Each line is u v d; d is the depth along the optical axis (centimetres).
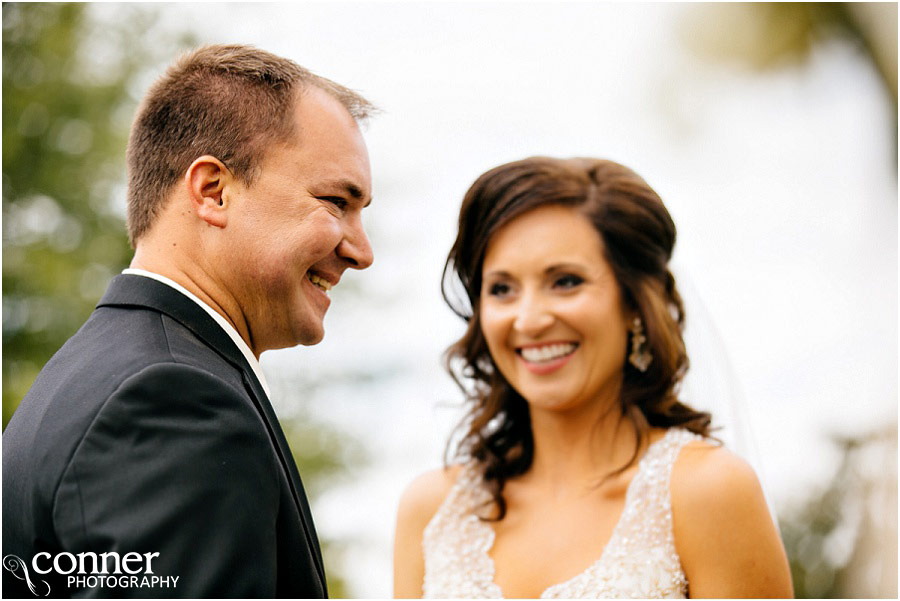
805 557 693
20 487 199
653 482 289
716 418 323
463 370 334
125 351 206
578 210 304
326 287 249
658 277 311
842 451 733
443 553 309
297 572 211
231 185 233
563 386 299
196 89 237
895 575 660
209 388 200
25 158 789
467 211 313
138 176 241
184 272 232
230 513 191
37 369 748
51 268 755
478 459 323
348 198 243
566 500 305
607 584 277
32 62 813
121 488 186
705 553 278
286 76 240
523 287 303
